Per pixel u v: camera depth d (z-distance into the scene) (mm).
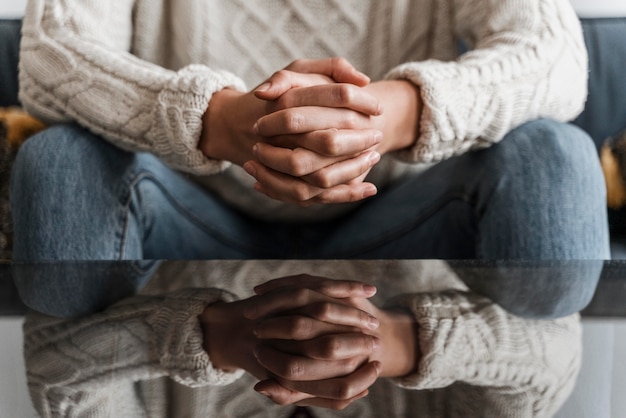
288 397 229
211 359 277
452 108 785
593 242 771
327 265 580
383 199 1020
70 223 789
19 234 793
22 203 788
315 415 209
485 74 812
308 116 698
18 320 354
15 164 809
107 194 824
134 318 355
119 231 834
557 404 218
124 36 1053
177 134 797
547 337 313
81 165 808
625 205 1579
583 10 2150
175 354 285
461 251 874
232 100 787
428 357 279
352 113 718
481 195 803
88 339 311
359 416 208
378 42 1104
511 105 816
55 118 893
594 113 1710
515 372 259
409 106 788
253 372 260
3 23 1594
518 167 771
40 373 258
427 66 812
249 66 1111
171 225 965
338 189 733
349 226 1031
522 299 405
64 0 932
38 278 497
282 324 335
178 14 1099
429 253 907
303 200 731
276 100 729
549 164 763
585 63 919
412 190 960
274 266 570
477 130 807
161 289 443
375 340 305
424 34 1104
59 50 877
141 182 883
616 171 1607
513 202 764
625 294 428
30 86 893
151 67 861
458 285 452
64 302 402
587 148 792
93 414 208
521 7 918
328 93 706
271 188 730
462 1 1038
